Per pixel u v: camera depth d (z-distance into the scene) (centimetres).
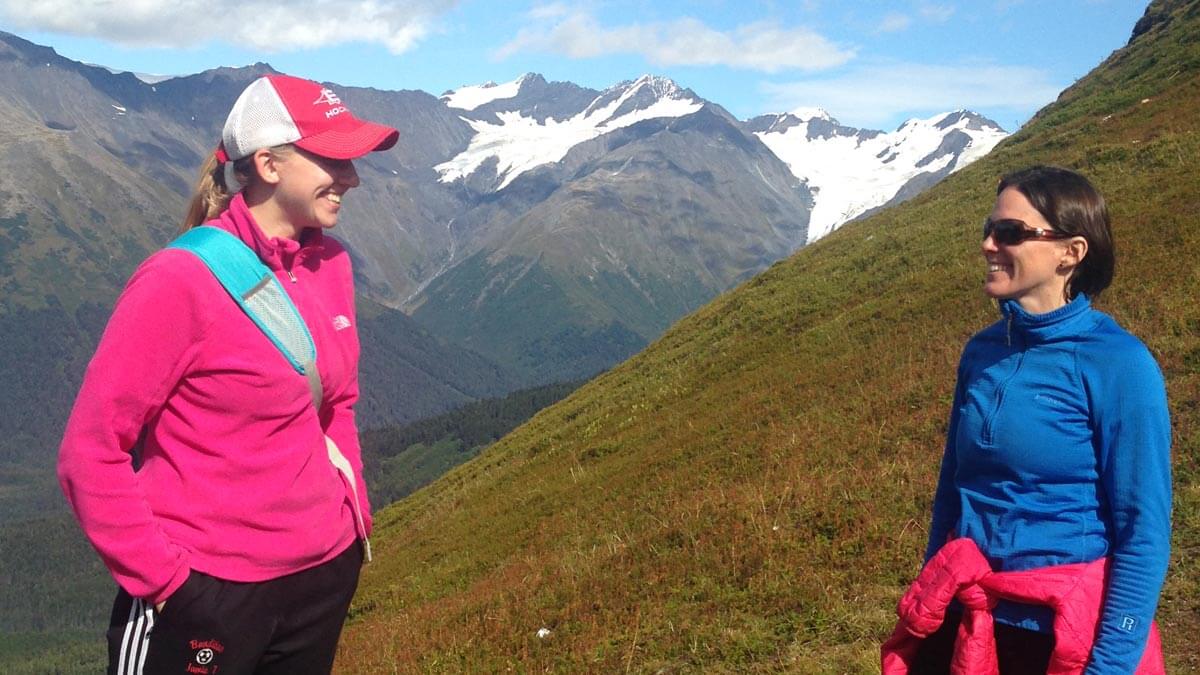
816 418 1655
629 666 857
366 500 406
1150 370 337
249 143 364
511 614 1157
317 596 379
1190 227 1697
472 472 3500
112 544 332
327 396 389
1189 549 758
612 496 1853
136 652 353
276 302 359
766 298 3222
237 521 352
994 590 350
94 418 328
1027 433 348
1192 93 3194
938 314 2019
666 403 2647
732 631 842
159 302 334
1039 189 356
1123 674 324
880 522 956
